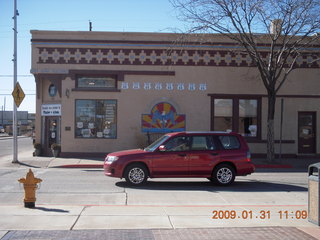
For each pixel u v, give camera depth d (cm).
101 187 1120
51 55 1972
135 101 1984
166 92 1994
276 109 2033
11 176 1354
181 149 1147
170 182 1231
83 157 1961
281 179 1345
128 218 721
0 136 6181
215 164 1151
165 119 1988
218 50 2014
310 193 693
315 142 2048
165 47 1991
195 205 873
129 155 1131
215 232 630
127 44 1981
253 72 2020
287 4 1705
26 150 2750
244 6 1730
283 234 618
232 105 2033
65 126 1964
